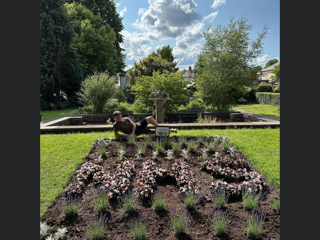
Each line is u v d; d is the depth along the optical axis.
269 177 3.17
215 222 2.16
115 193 2.69
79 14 28.75
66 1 30.72
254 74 13.84
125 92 27.58
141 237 2.01
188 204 2.47
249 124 6.22
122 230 2.15
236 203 2.60
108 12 34.66
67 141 4.76
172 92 12.12
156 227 2.18
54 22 20.31
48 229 2.17
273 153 4.08
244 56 13.44
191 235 2.08
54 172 3.37
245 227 2.18
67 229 2.18
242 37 13.20
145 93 12.44
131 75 20.77
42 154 4.05
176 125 6.05
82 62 26.23
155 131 4.76
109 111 11.64
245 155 4.04
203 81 13.47
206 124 6.22
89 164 3.54
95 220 2.20
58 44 20.09
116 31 36.19
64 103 20.80
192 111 11.57
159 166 3.53
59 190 2.86
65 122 8.73
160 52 25.00
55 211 2.47
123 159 3.84
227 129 5.88
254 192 2.73
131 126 5.01
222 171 3.24
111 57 30.36
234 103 13.72
